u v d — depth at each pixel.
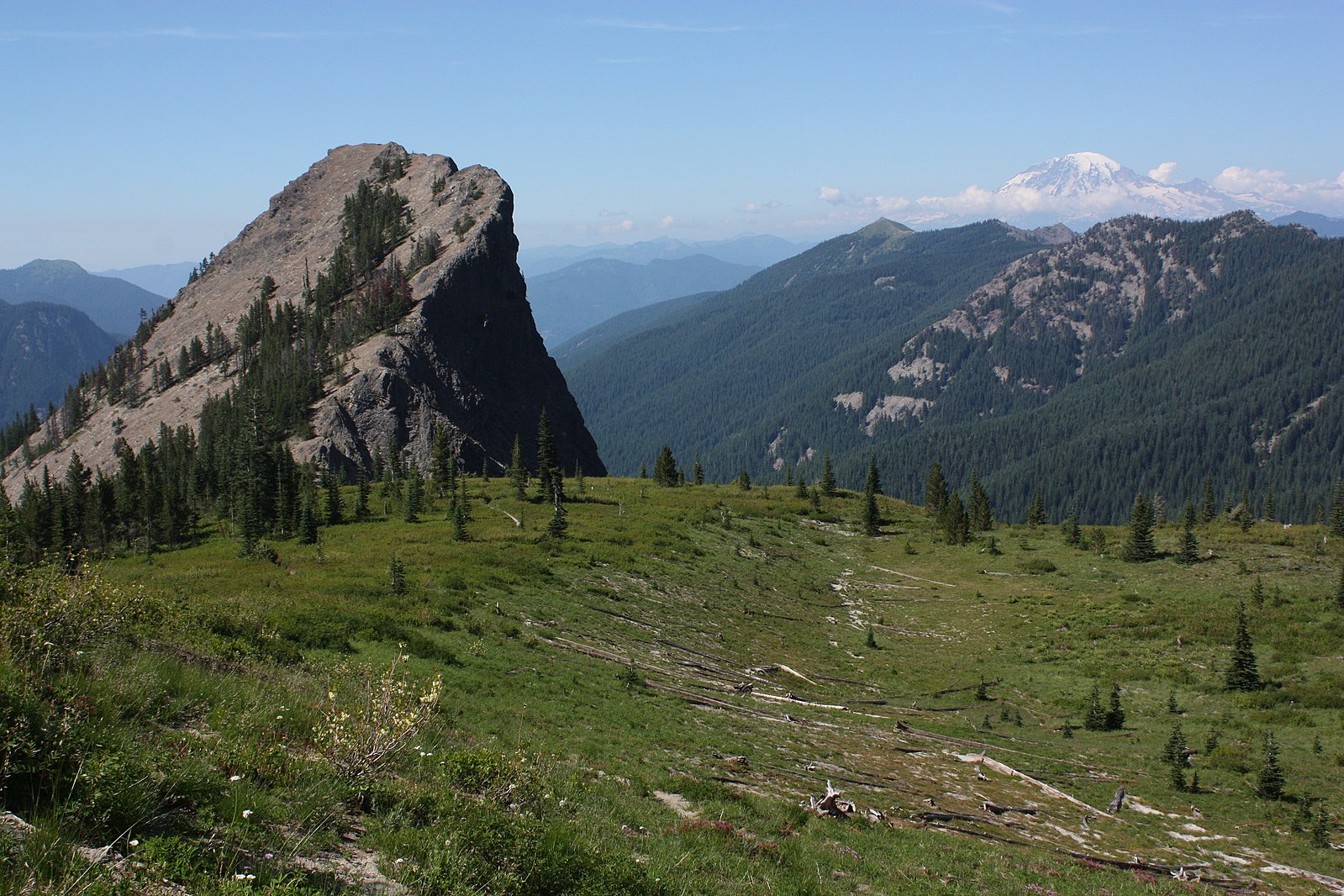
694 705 34.97
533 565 57.59
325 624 31.36
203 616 24.47
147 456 142.50
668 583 62.81
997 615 69.12
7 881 7.43
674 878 12.85
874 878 16.61
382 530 80.94
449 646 34.22
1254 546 84.44
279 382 179.75
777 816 19.95
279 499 91.19
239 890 8.11
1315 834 29.53
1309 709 45.03
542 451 101.69
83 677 12.91
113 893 7.65
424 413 177.38
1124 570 80.62
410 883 9.94
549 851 11.50
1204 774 36.84
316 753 13.62
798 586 75.38
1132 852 26.73
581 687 32.66
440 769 14.72
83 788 9.30
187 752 11.55
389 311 195.38
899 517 118.88
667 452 133.25
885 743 36.19
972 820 26.30
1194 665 53.41
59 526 89.94
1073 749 40.75
